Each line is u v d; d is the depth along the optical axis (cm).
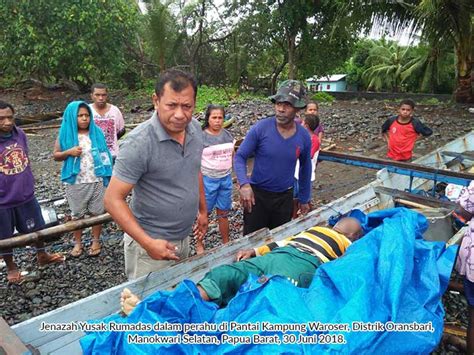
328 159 532
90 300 234
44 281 416
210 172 444
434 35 1273
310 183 393
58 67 1755
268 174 367
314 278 238
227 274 245
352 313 204
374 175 752
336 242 291
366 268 235
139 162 230
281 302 208
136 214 262
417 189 539
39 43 1569
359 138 1009
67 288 405
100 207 450
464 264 285
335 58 1959
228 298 245
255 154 373
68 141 427
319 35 1850
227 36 2111
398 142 602
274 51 2038
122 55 1816
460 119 1198
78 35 1625
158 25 1852
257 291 215
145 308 200
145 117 1448
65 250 479
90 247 481
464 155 565
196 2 1995
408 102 585
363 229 321
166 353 182
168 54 2036
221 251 291
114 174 231
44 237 321
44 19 1586
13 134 381
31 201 400
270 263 260
